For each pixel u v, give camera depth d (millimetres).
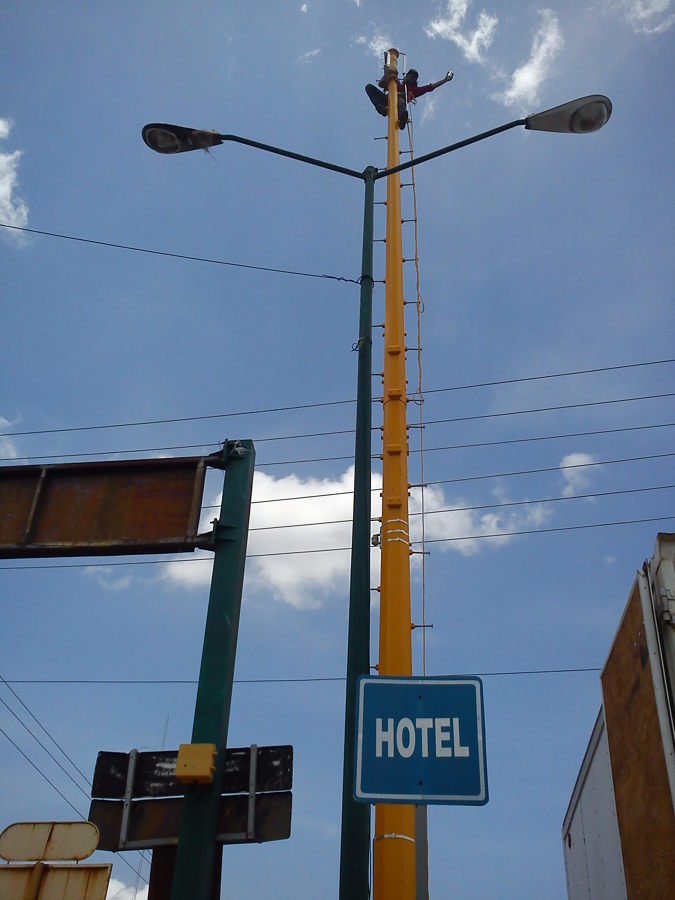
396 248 12180
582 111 10445
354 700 6750
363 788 5914
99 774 7223
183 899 6441
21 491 9008
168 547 8414
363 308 9359
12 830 7020
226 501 8516
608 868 10156
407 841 6926
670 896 7223
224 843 6840
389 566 8539
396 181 13375
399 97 16734
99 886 6770
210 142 10797
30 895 6719
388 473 9367
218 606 7836
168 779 7219
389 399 10141
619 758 9250
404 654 7918
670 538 7746
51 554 8680
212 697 7312
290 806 6926
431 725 6105
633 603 8273
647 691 7781
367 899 6043
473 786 5863
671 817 7086
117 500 8789
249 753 7156
